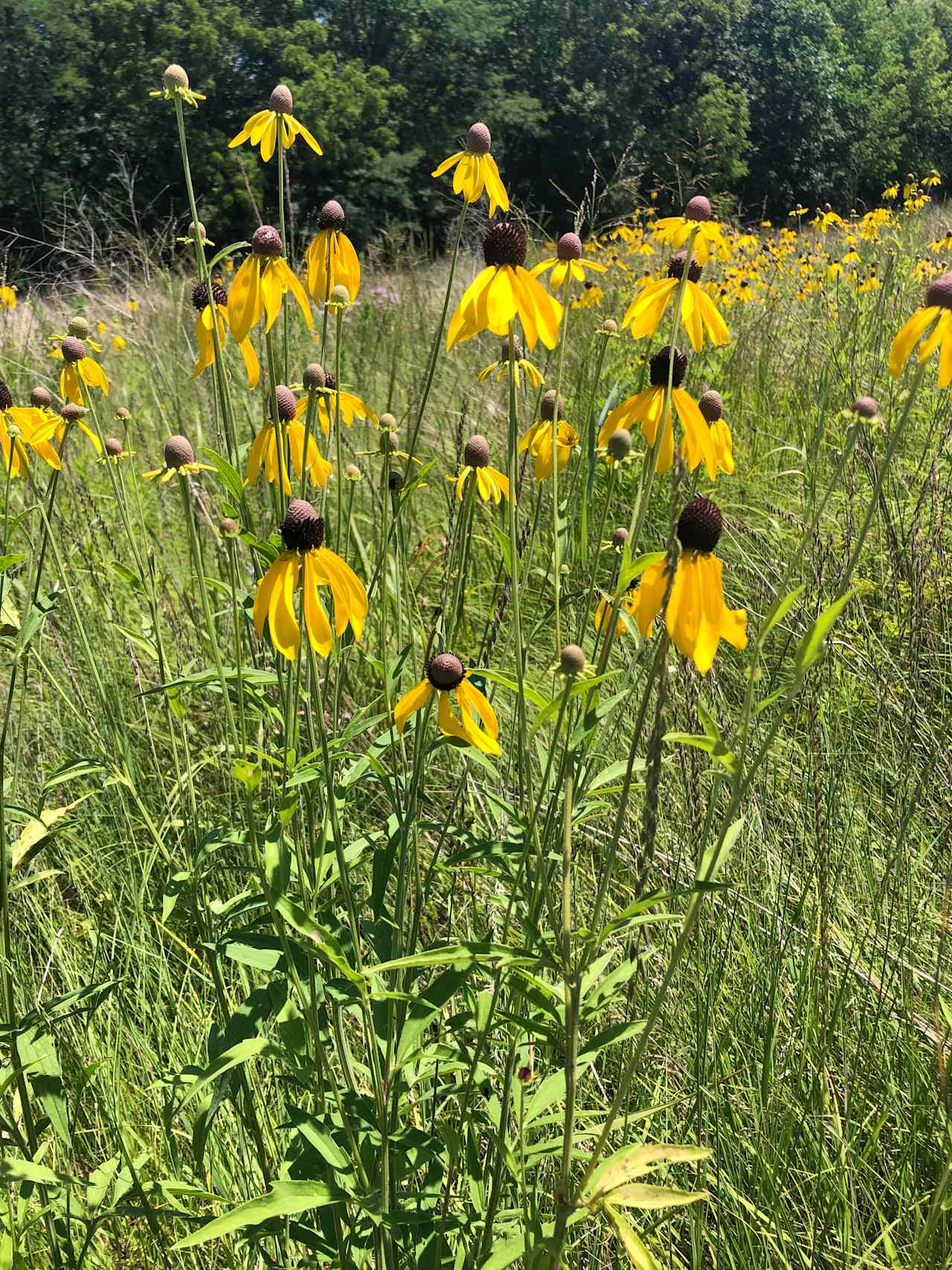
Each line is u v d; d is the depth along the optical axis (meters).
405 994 1.76
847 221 10.75
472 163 2.21
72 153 22.14
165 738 3.73
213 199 20.80
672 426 1.85
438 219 22.28
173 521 5.50
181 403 5.89
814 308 7.61
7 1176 1.84
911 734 3.36
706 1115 2.42
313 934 1.67
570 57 26.41
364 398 6.09
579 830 3.13
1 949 2.28
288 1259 2.09
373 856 2.29
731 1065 2.61
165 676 2.62
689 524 1.52
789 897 3.03
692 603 1.52
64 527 4.18
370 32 28.98
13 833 2.79
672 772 3.28
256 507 3.71
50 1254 2.25
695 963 2.76
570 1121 1.58
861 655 3.77
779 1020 2.70
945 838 3.22
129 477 5.36
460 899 2.95
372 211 22.55
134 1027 2.75
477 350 6.68
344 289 2.32
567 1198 1.59
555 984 1.98
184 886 2.19
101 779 3.25
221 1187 2.37
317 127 22.48
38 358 6.79
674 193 6.27
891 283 6.31
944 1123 2.36
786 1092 2.54
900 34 37.34
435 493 5.41
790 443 5.82
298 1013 1.88
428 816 3.26
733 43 26.30
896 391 5.27
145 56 22.45
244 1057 1.78
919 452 5.20
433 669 1.86
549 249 4.18
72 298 8.43
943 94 29.03
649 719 3.11
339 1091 2.05
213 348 2.12
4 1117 2.24
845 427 5.26
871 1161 2.48
